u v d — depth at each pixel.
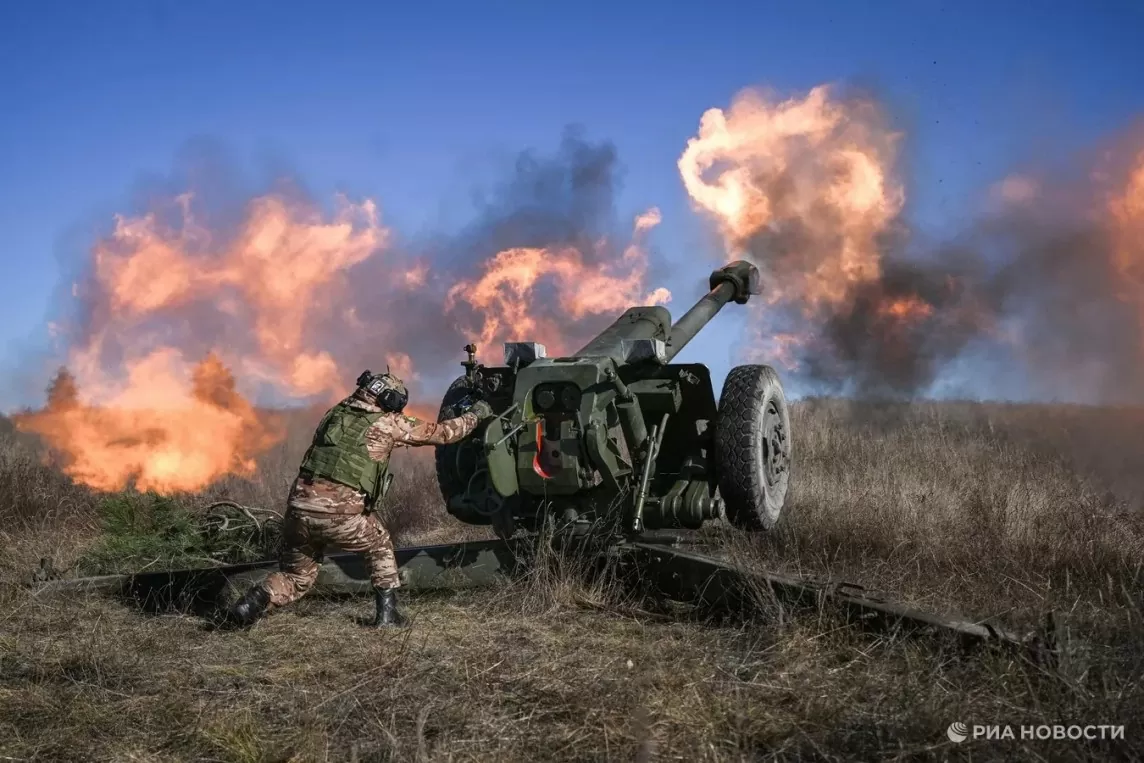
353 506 5.41
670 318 7.61
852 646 4.50
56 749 3.77
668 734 3.71
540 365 6.05
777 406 7.34
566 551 5.95
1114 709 3.54
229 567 6.10
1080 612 4.86
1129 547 6.19
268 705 4.20
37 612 5.70
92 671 4.64
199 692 4.38
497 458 5.77
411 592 6.16
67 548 7.57
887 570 5.98
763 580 5.10
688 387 6.89
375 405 5.60
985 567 5.86
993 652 4.12
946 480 8.70
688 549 6.84
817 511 7.49
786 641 4.54
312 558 5.54
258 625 5.49
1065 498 7.66
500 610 5.66
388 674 4.54
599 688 4.20
